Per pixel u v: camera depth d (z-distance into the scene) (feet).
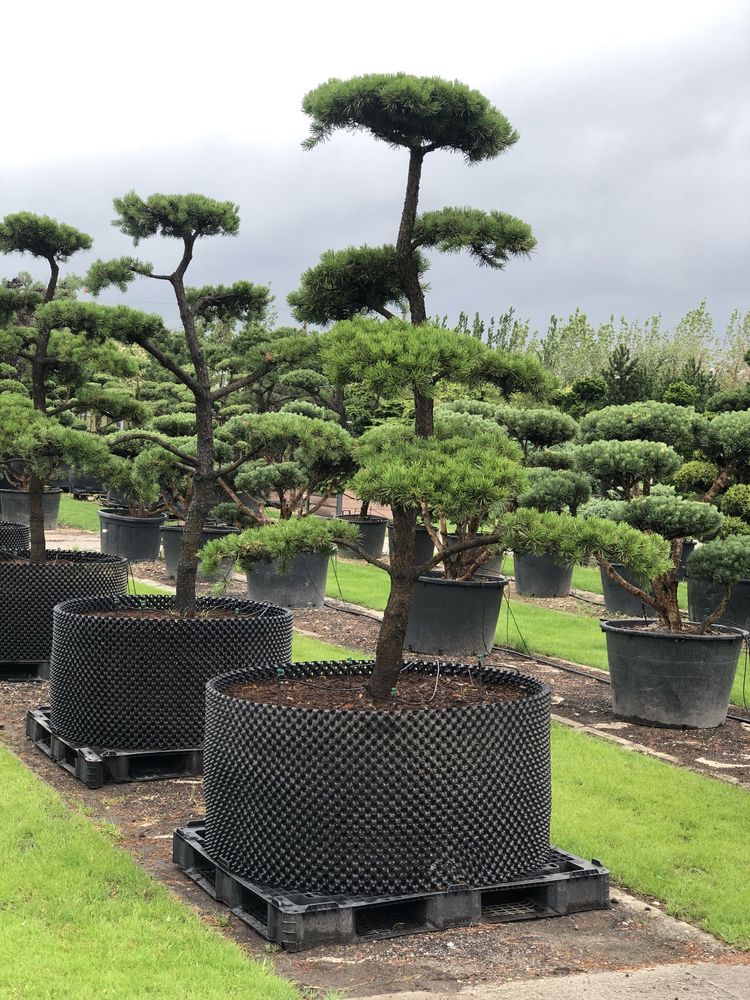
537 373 16.25
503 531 15.94
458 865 13.85
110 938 12.46
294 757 13.82
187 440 47.65
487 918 14.05
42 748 21.29
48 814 17.07
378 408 61.05
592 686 30.42
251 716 14.16
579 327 189.67
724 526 39.42
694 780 20.97
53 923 12.84
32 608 27.17
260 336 40.06
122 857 15.25
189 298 26.05
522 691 16.66
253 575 40.34
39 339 29.07
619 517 26.94
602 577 43.34
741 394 44.39
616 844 16.94
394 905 14.17
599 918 14.28
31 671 27.86
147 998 10.90
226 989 11.25
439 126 16.90
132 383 76.38
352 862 13.62
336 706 15.51
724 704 26.14
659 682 25.75
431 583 33.17
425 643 33.40
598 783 20.26
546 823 14.96
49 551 30.35
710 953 13.25
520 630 38.19
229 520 46.09
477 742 14.05
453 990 11.83
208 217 23.57
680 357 184.55
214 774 14.73
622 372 111.86
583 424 34.04
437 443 16.31
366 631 36.32
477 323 184.85
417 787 13.75
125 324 23.21
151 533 51.19
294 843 13.73
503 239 17.25
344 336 15.35
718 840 17.37
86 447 26.27
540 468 42.29
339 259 17.94
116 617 20.88
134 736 19.83
